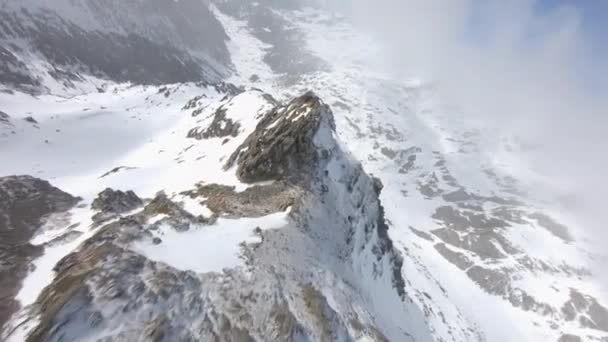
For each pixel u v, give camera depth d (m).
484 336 70.44
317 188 36.78
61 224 37.28
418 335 43.38
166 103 127.31
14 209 39.47
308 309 20.84
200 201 37.38
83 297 15.76
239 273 22.06
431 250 107.19
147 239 22.30
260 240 26.95
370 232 42.72
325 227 33.12
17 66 143.50
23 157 76.75
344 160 42.38
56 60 168.88
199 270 20.97
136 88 153.75
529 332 81.88
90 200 48.72
